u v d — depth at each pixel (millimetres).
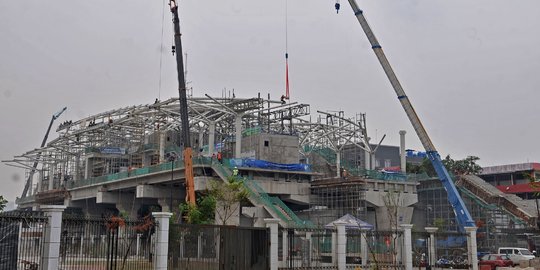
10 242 22562
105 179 89875
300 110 87062
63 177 116812
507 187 95375
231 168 68625
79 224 26141
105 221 25469
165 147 90812
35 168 127000
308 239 36281
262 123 88938
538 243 68500
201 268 28312
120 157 102812
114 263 26531
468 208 78000
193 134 93688
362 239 38719
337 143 93500
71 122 108312
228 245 29281
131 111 86375
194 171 70000
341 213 74438
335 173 87812
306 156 97375
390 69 70062
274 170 73750
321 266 34656
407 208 77312
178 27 63750
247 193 58406
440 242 48406
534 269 45062
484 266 47969
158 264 26031
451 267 43250
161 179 76312
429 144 69188
